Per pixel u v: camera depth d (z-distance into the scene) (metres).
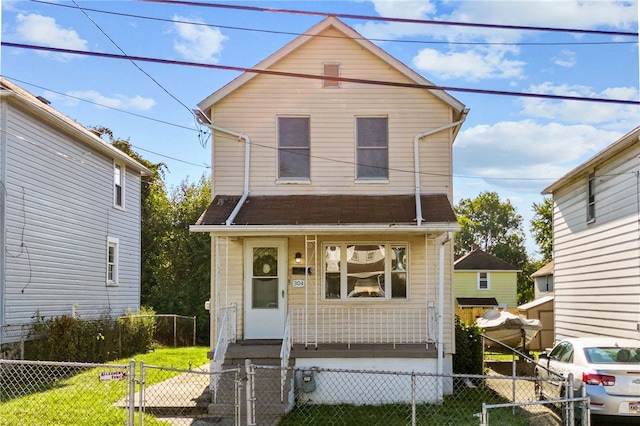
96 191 20.56
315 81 14.48
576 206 19.44
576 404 9.06
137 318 21.34
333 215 12.82
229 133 14.24
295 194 14.21
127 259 23.34
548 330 25.70
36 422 9.19
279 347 12.66
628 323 15.13
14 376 13.82
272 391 11.00
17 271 15.48
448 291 13.62
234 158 14.28
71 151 18.75
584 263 18.61
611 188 16.45
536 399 12.12
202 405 10.77
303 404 11.64
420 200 13.70
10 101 15.38
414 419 8.09
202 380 13.59
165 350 22.55
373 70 14.45
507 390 13.66
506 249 70.12
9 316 15.05
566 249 20.52
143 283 34.84
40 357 15.33
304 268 13.82
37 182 16.59
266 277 13.85
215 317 13.49
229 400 10.83
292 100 14.41
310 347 12.63
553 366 11.73
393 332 13.15
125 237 23.20
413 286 13.70
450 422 9.96
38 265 16.52
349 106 14.41
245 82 14.34
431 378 12.11
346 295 13.73
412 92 14.38
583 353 10.80
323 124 14.38
